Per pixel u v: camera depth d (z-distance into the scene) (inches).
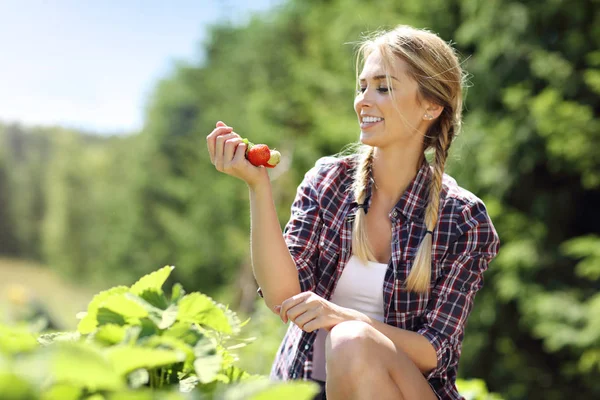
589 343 252.7
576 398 286.5
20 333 47.5
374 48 83.7
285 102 523.8
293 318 71.7
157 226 911.7
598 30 282.5
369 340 64.8
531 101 281.9
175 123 938.7
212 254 716.7
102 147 1692.9
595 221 308.3
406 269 80.3
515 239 292.4
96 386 36.9
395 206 82.4
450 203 83.0
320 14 552.7
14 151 1977.1
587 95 287.3
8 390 32.0
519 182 301.4
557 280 288.8
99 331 49.0
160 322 52.1
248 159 73.3
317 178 86.5
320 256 83.2
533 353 300.4
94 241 1279.5
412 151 84.2
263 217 74.5
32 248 1737.2
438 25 356.5
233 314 58.3
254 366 187.9
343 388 63.7
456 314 79.0
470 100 320.5
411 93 82.0
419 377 67.6
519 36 303.4
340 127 390.0
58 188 1512.1
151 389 46.9
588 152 266.2
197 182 813.9
